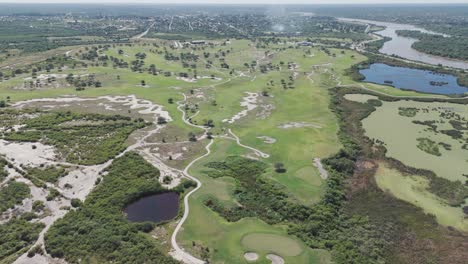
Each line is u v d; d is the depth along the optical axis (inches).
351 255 2497.5
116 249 2480.3
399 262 2486.5
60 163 3609.7
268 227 2778.1
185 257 2428.6
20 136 4190.5
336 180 3442.4
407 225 2869.1
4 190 3117.6
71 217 2795.3
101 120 4815.5
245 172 3582.7
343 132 4598.9
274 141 4281.5
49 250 2455.7
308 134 4483.3
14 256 2413.9
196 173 3521.2
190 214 2891.2
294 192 3228.3
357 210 3070.9
